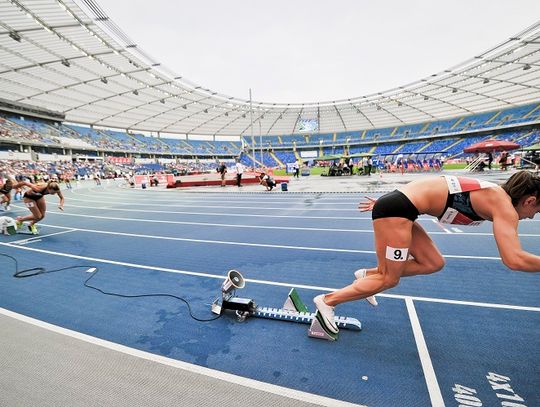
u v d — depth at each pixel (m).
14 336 2.77
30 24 20.03
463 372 2.11
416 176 22.11
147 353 2.47
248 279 4.03
